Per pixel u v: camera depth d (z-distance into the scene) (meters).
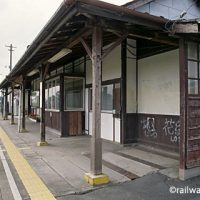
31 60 7.54
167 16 6.54
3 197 3.91
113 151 6.89
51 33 4.47
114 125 8.09
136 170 5.13
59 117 10.03
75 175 4.88
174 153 6.32
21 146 7.88
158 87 6.89
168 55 6.54
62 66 12.08
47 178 4.73
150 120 7.20
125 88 7.60
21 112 11.55
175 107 6.32
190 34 4.64
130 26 4.51
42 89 8.02
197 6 7.19
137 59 7.77
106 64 8.59
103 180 4.41
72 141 8.70
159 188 4.25
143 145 7.44
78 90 10.16
